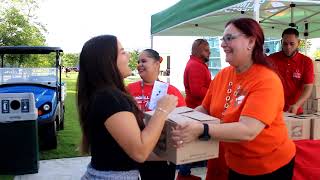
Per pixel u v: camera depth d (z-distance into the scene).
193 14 4.89
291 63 4.04
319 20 7.02
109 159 1.78
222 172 2.68
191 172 5.19
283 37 4.05
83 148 1.93
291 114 3.71
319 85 4.14
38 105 6.47
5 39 18.25
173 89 3.21
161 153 2.02
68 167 5.66
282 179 2.18
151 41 7.74
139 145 1.69
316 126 3.49
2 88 7.06
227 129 1.88
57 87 7.38
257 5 3.44
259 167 2.12
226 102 2.20
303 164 3.37
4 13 18.50
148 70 3.27
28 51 7.31
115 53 1.84
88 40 1.87
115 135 1.70
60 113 8.04
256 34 2.04
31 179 5.09
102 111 1.71
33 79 7.36
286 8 5.79
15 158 5.24
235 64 2.11
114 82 1.81
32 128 5.27
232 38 2.05
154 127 1.76
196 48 4.70
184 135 1.83
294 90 4.06
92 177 1.82
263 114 1.93
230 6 3.76
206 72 4.64
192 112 2.16
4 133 5.18
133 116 1.74
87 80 1.83
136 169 1.87
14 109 5.20
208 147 1.92
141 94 3.26
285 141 2.19
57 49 7.38
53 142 6.73
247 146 2.09
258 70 2.06
